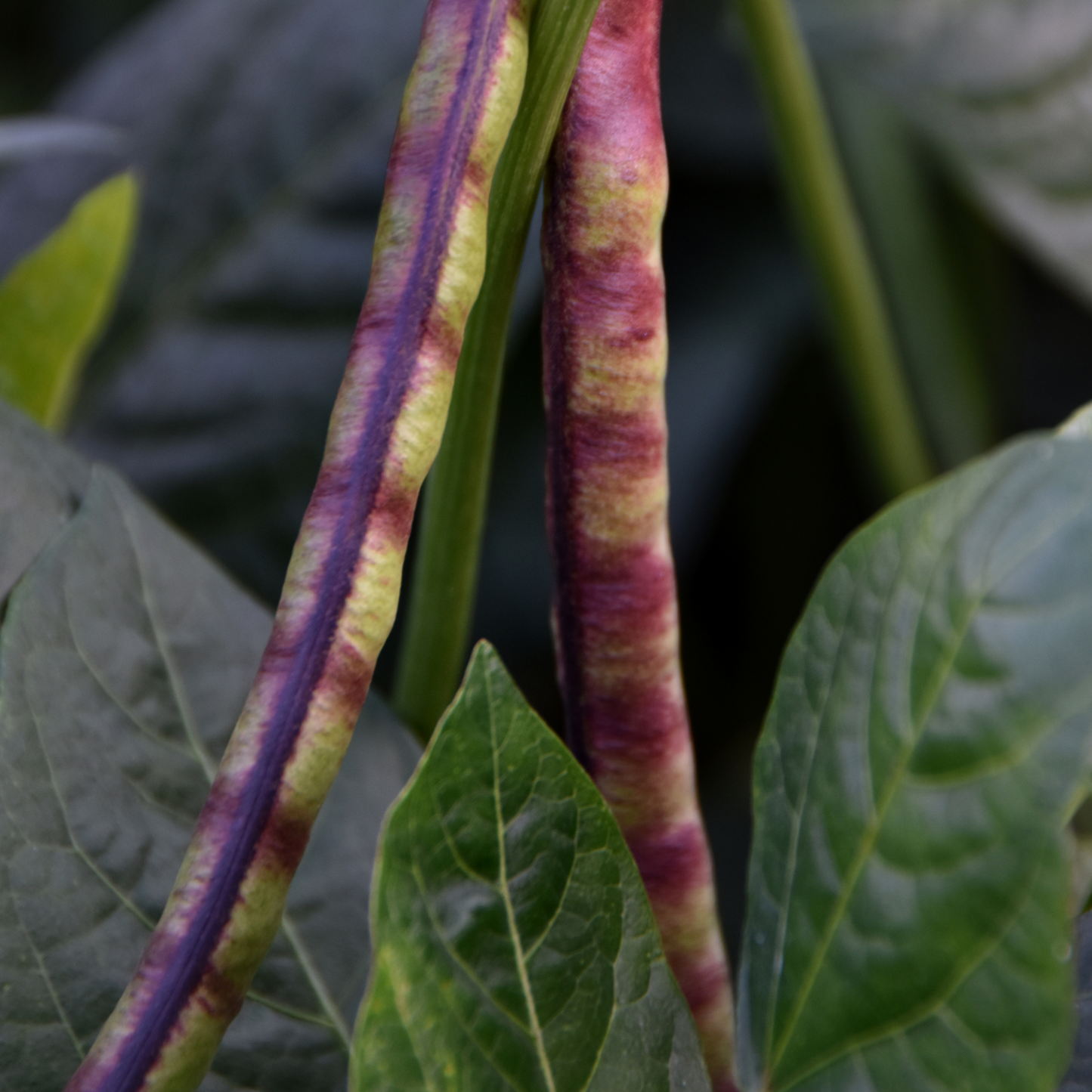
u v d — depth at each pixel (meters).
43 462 0.40
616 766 0.36
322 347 0.69
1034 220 0.70
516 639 0.81
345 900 0.39
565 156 0.35
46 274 0.45
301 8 0.72
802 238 0.68
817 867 0.34
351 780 0.40
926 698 0.33
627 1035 0.34
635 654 0.36
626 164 0.35
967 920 0.33
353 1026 0.38
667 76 0.95
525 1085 0.34
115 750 0.38
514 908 0.34
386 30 0.72
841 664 0.34
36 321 0.45
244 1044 0.38
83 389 0.68
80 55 1.13
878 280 0.85
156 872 0.38
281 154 0.71
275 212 0.70
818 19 0.74
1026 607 0.33
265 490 0.68
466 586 0.40
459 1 0.34
